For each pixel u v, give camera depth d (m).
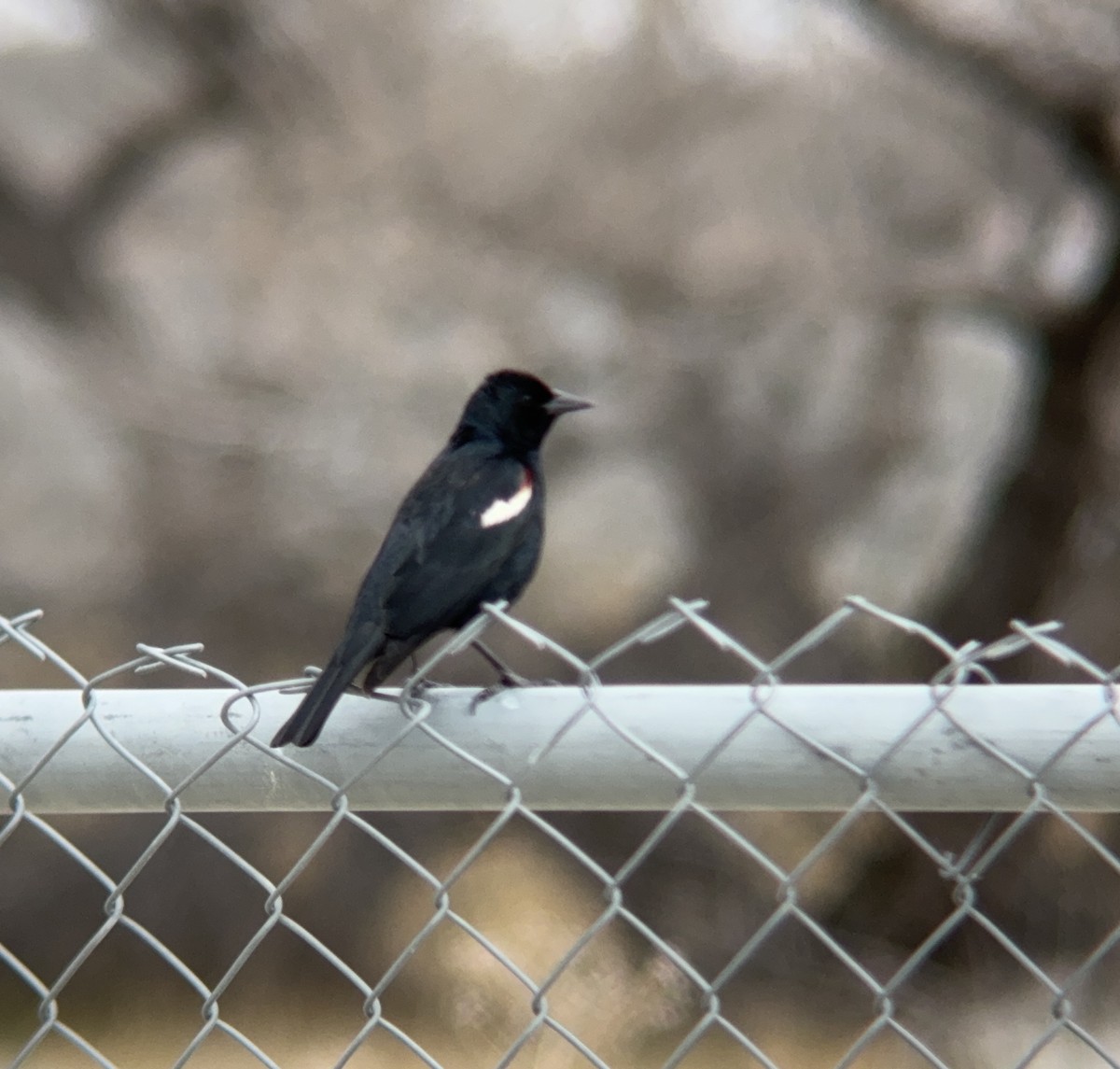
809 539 14.09
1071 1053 10.45
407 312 13.19
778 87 12.61
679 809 2.96
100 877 3.43
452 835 13.00
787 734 2.87
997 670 13.12
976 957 11.34
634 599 14.62
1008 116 12.52
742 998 11.58
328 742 3.15
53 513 15.08
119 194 14.58
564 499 14.67
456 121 12.67
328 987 12.83
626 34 12.62
